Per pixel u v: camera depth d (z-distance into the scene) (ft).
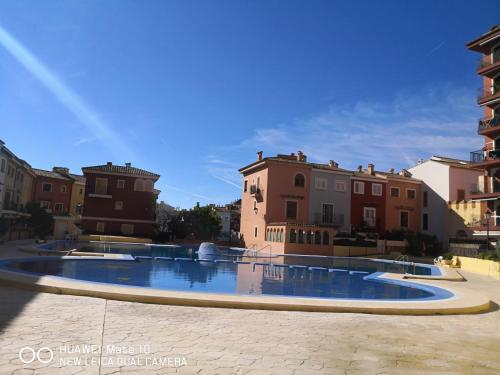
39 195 198.49
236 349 21.44
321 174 155.22
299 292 54.54
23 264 64.34
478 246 107.96
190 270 75.15
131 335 22.85
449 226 150.30
